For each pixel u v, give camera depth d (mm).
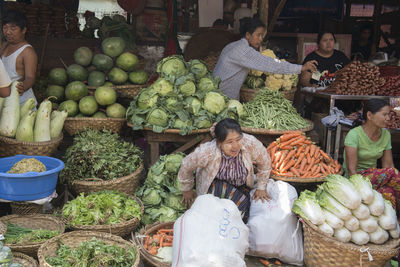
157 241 3061
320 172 3719
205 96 4105
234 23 6809
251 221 3236
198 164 3143
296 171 3631
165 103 3980
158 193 3645
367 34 7406
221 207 2824
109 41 4668
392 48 7523
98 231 3080
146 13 5758
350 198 2846
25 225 3180
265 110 4258
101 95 4215
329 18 7391
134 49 5098
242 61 4465
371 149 3723
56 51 5461
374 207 2896
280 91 4855
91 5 6691
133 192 3852
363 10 7805
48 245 2754
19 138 3588
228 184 3293
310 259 3102
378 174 3443
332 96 4410
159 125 3910
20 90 3777
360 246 2855
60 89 4516
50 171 3127
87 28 5566
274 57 5027
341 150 4566
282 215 3193
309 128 4188
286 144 3814
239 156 3146
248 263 3238
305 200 3043
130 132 4707
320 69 5531
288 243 3178
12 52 3939
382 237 2896
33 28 5441
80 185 3570
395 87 4527
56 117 3834
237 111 4227
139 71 4754
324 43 5512
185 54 6492
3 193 3096
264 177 3287
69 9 6172
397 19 7562
